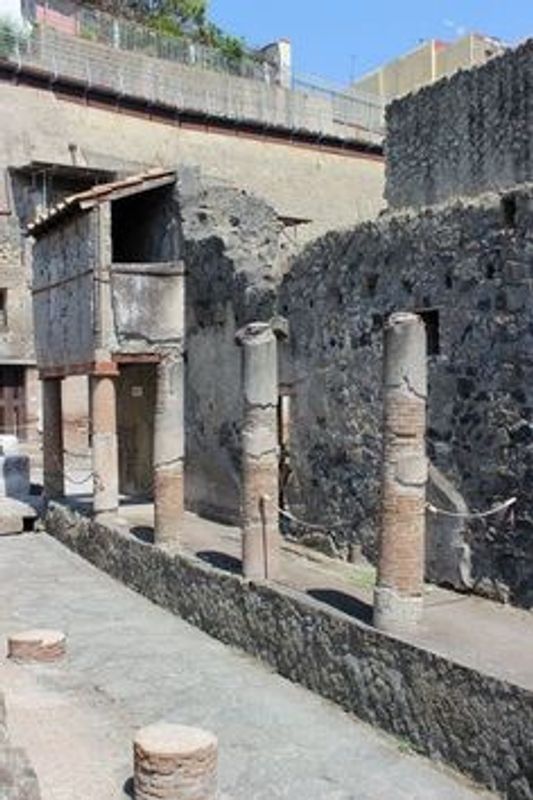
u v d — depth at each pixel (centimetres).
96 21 3697
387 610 922
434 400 1141
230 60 3912
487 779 793
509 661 832
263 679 1063
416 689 872
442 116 1543
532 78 1360
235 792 784
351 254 1303
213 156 3584
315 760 845
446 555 1116
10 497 2191
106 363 1639
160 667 1098
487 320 1070
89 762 825
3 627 1258
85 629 1254
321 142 3906
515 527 1034
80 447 3072
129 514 1741
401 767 833
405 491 921
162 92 3472
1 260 2991
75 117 3219
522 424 1027
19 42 3130
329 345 1353
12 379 3048
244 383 1177
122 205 1891
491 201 1065
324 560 1312
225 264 1612
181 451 1406
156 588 1392
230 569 1247
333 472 1352
